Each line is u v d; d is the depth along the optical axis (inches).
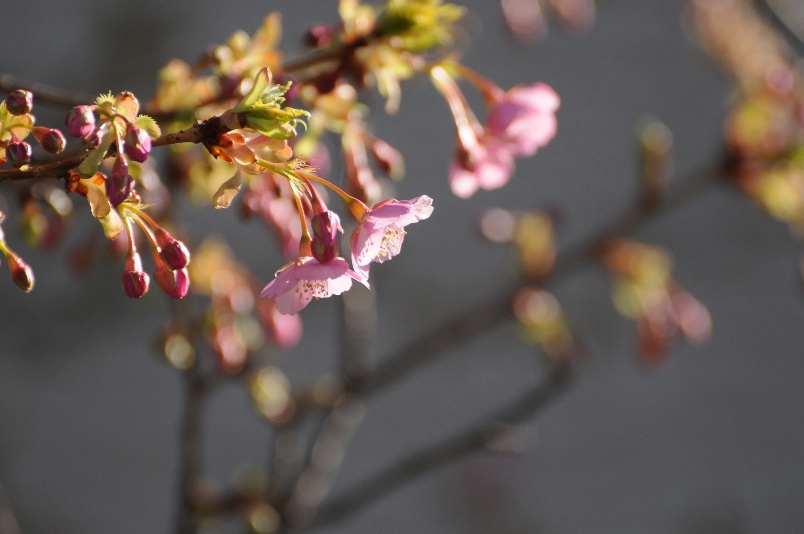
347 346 54.3
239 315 45.7
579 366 60.4
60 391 109.9
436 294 120.0
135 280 36.9
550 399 59.6
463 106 41.3
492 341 120.3
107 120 36.4
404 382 117.3
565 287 123.1
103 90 115.0
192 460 47.1
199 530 47.2
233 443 109.8
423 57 42.1
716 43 80.5
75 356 111.5
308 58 40.6
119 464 110.6
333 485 110.9
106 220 36.9
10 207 54.5
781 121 60.4
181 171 43.1
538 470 119.8
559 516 118.8
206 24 120.1
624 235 60.4
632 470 124.6
